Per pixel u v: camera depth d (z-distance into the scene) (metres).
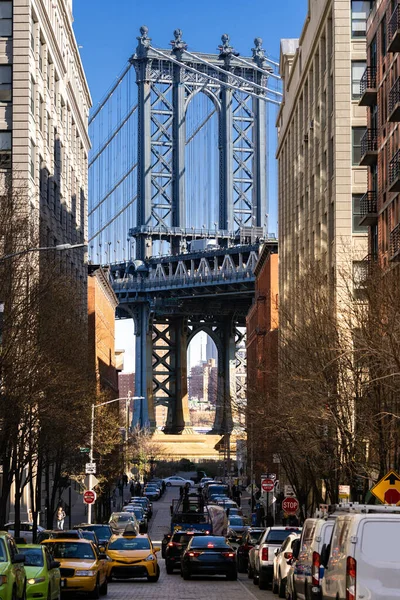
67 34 120.75
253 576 58.66
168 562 69.12
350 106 96.62
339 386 60.44
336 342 58.88
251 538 70.31
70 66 124.31
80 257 131.50
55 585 39.84
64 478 88.31
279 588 47.22
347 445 60.53
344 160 96.00
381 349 47.03
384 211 74.81
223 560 60.97
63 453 79.31
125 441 153.25
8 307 54.56
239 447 180.88
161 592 51.25
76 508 130.62
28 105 90.00
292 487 85.62
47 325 60.25
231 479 186.50
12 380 54.47
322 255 96.88
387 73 74.44
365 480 62.50
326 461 65.25
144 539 60.25
